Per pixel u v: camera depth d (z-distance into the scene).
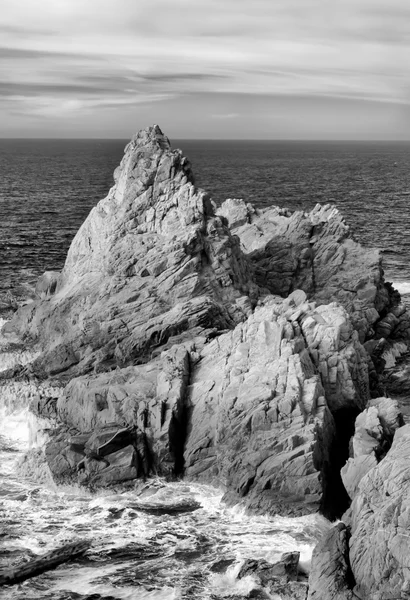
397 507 37.19
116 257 69.62
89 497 48.75
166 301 65.62
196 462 50.12
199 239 68.06
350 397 53.69
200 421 51.25
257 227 86.81
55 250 118.75
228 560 41.97
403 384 67.62
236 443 49.03
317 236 81.25
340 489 48.75
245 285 70.44
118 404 53.06
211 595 38.91
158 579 40.31
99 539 44.00
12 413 60.38
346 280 77.88
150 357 62.09
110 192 80.50
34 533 44.62
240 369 52.72
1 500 48.16
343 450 51.28
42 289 81.06
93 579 40.25
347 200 188.62
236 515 46.44
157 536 44.31
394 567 35.88
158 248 68.69
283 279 77.88
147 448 50.44
